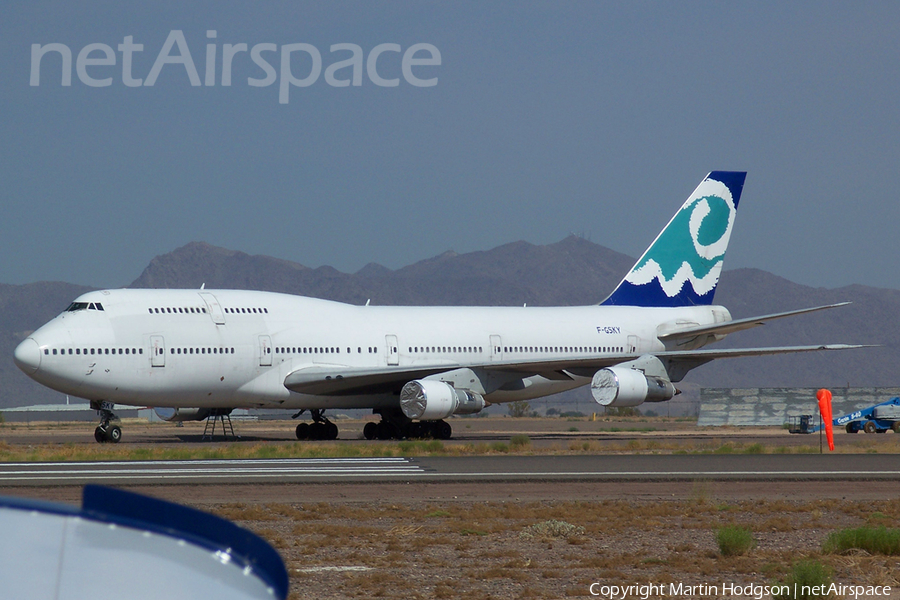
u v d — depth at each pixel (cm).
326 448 11500
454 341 15250
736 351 14500
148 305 13075
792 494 7206
